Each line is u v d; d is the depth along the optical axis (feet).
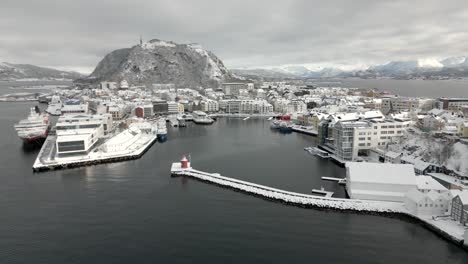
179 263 301.02
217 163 650.43
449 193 395.75
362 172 452.76
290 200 440.45
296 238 345.72
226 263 301.02
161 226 371.76
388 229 368.07
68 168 621.31
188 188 504.84
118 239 342.85
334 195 467.11
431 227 364.38
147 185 517.96
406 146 635.25
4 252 318.45
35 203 440.45
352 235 353.10
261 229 364.99
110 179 549.13
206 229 364.58
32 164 645.51
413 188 426.10
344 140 646.74
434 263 303.27
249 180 537.65
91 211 412.98
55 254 315.78
